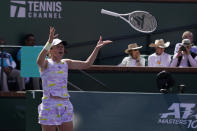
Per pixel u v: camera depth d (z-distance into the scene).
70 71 26.27
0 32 30.12
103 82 26.16
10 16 30.19
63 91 19.84
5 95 25.25
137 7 30.66
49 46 19.47
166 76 23.03
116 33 30.64
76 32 30.47
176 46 28.19
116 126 22.88
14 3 30.22
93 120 22.89
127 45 30.75
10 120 25.31
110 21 30.58
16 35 30.20
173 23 30.88
